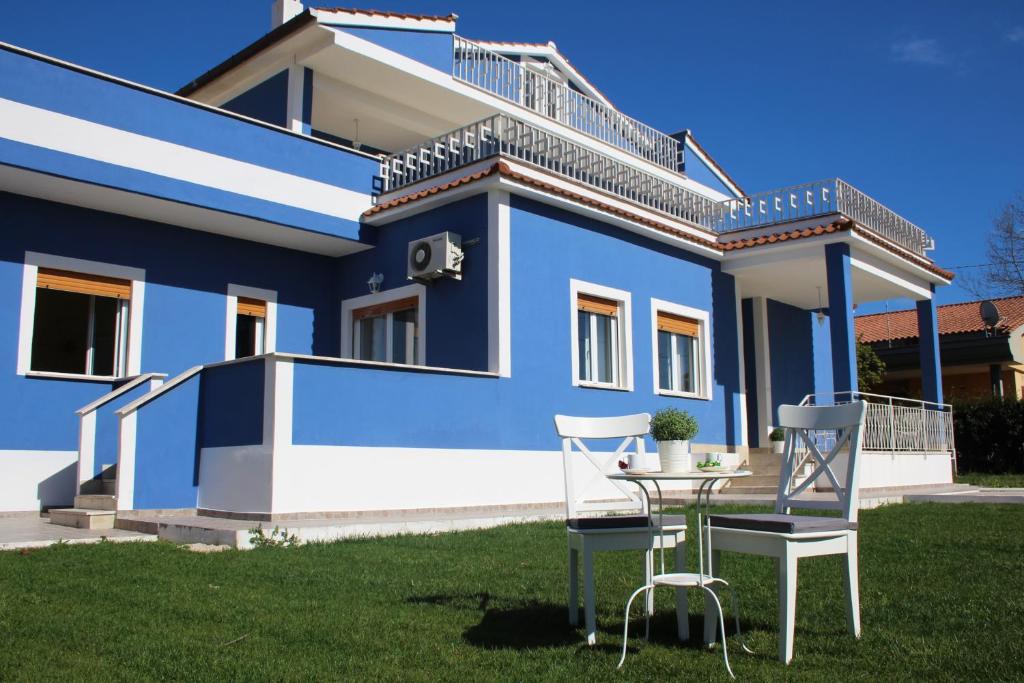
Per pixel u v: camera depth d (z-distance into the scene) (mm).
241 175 12180
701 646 4586
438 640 4676
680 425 4926
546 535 8875
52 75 10484
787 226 15484
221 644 4590
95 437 10742
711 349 15703
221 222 12445
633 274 14172
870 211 16016
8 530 9266
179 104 11617
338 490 9680
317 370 9672
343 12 14219
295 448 9352
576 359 12859
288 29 14086
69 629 4855
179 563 7020
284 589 6031
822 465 5020
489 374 11484
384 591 5961
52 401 11141
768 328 18328
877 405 14625
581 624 5074
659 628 5000
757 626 5016
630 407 13727
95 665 4188
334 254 14281
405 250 13195
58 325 11414
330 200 13211
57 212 11414
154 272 12273
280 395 9297
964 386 25953
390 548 7922
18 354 10883
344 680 3963
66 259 11414
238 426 9727
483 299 11914
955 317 27125
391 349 13391
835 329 14586
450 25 15906
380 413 10211
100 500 10000
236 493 9586
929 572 6570
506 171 11734
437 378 10875
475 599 5707
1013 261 26875
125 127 11070
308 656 4375
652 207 14875
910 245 17453
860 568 6777
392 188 13852
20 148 10125
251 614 5262
